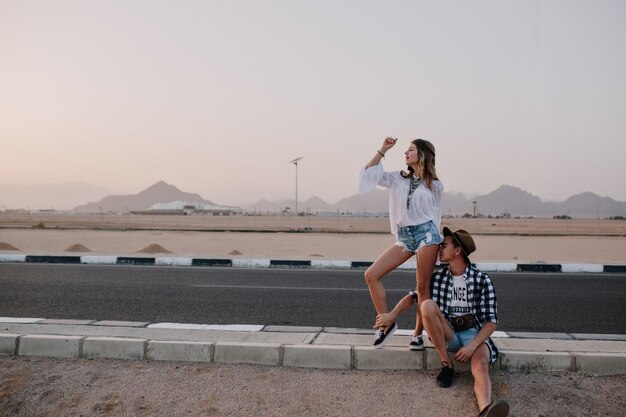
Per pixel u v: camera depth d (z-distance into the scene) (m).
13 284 9.08
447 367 4.00
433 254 4.23
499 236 31.42
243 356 4.48
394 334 5.06
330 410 3.62
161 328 5.34
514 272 11.38
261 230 35.59
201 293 8.23
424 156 4.34
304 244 22.81
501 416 3.29
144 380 4.12
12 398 3.86
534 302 7.69
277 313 6.75
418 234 4.28
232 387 3.98
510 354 4.26
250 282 9.49
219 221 69.12
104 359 4.59
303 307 7.16
